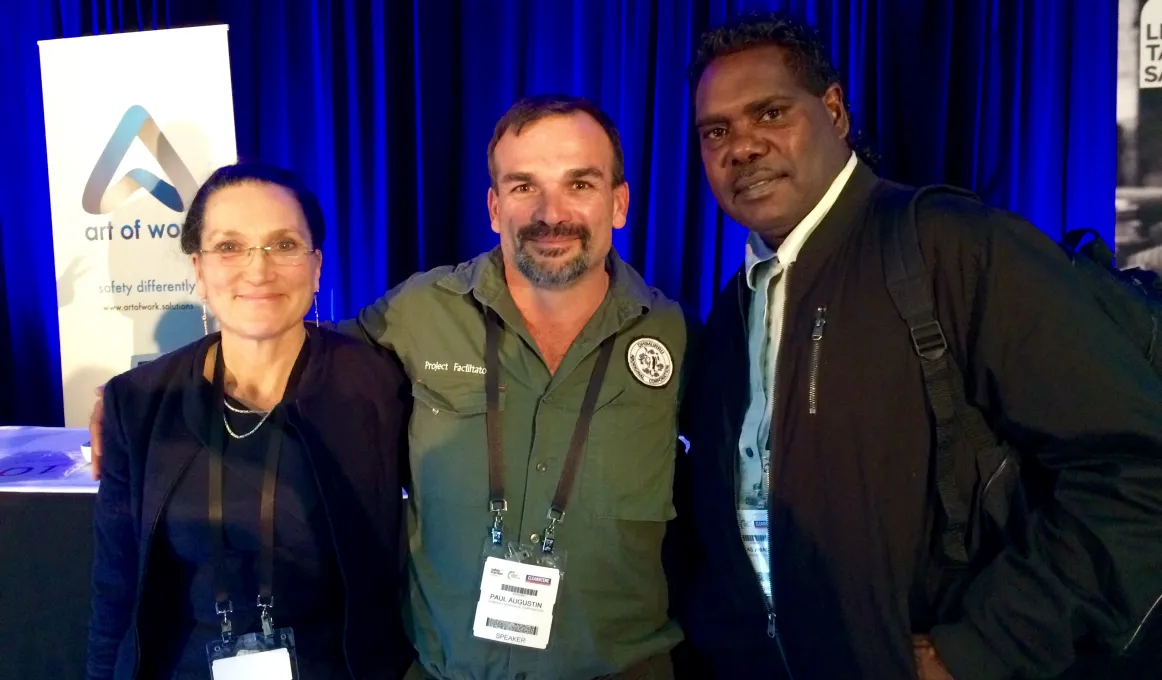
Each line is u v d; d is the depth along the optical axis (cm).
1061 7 243
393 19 273
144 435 126
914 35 250
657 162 266
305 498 127
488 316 145
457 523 135
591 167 135
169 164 229
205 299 130
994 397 100
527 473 135
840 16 253
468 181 275
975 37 246
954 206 106
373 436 136
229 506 125
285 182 133
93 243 236
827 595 107
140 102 229
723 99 117
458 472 136
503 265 150
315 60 277
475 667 131
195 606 126
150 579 123
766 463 120
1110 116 242
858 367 106
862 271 109
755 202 117
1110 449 91
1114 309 101
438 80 273
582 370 141
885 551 104
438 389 141
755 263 125
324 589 130
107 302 238
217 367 134
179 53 225
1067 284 95
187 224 130
